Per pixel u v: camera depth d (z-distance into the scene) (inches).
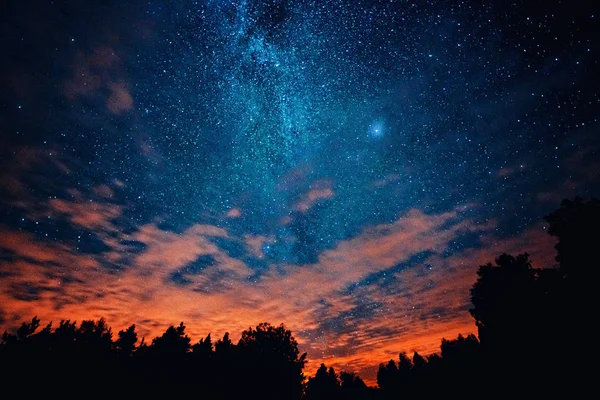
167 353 542.9
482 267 405.7
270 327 585.3
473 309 403.5
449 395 568.7
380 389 1273.4
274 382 517.3
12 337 410.3
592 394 280.7
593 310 288.5
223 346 558.3
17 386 378.9
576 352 295.1
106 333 511.5
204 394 477.7
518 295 356.5
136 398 447.8
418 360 1104.2
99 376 445.4
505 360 352.8
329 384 1248.8
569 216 314.2
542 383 314.8
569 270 312.2
